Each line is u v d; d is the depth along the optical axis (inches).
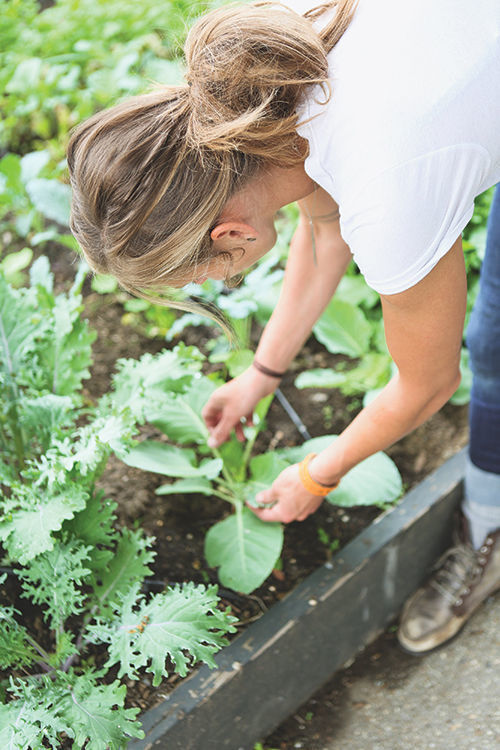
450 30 37.4
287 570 67.1
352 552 66.2
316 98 37.8
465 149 36.5
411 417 47.3
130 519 69.7
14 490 54.6
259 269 80.4
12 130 112.0
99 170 37.4
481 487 68.6
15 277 91.7
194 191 37.4
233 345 50.9
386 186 35.7
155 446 67.4
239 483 69.4
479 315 57.2
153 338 89.7
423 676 68.9
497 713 64.8
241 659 58.1
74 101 110.5
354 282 85.6
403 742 63.6
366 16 38.6
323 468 53.3
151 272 40.1
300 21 38.2
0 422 64.1
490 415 62.8
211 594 52.6
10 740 46.4
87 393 82.3
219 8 39.8
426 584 74.4
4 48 123.8
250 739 63.1
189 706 55.0
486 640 70.8
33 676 53.1
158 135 37.4
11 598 59.4
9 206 101.7
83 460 52.6
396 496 67.9
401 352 42.9
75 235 41.1
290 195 42.7
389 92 36.3
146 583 64.4
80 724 48.1
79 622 60.5
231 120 36.8
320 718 66.1
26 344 64.0
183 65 42.7
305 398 83.4
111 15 121.2
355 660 71.0
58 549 53.5
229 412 64.1
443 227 37.2
